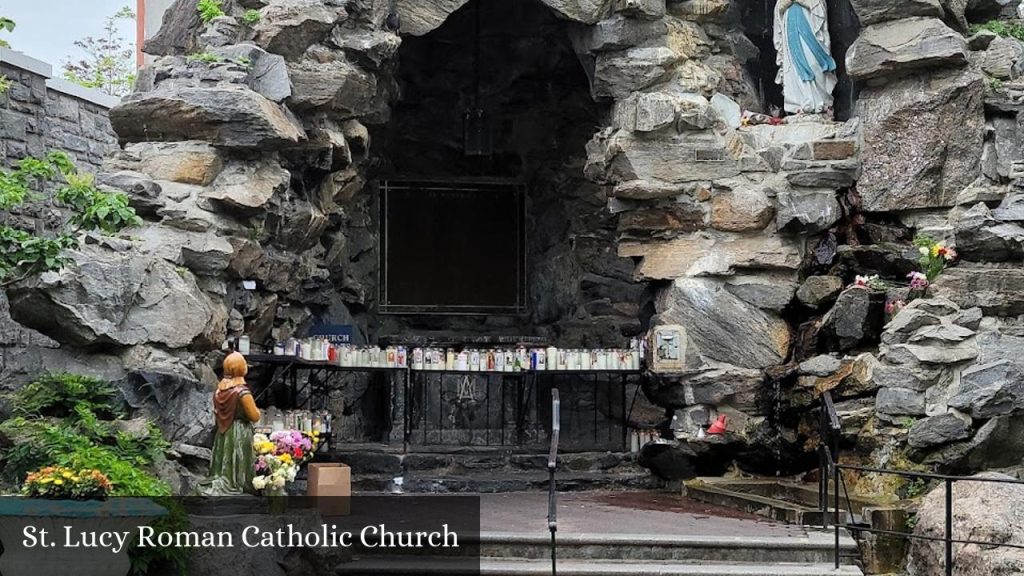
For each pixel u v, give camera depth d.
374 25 16.52
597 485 16.62
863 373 15.43
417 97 19.52
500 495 15.78
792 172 16.72
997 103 16.08
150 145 14.52
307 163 16.11
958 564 12.28
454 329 20.14
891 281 16.09
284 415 15.39
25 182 13.20
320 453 16.02
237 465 11.84
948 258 15.51
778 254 16.81
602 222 19.98
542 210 20.31
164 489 11.43
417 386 18.16
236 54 15.00
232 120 14.33
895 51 16.12
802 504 14.52
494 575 11.95
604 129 17.58
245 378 15.73
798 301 16.67
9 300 12.90
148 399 12.95
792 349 16.72
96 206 12.25
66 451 11.57
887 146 16.38
